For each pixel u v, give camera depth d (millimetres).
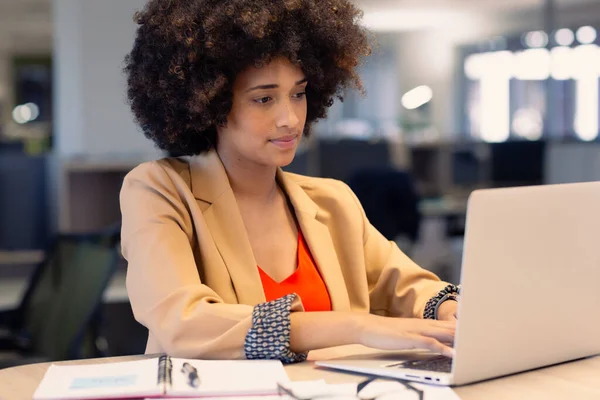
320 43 1867
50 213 6473
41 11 13750
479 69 8461
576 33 8219
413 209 6129
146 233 1691
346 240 1973
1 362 2822
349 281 1955
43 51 20562
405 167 7113
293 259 1876
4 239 6398
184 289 1591
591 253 1487
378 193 6090
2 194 6379
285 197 1957
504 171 7363
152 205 1726
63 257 3354
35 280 3402
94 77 6891
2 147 10156
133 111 1943
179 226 1729
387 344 1460
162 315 1585
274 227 1888
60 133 7137
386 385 1348
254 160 1795
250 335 1499
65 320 3115
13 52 20766
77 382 1334
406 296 1942
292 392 1297
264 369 1426
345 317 1521
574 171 8109
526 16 8336
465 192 7367
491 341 1360
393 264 1992
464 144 7363
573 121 8266
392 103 8375
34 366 1510
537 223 1385
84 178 6215
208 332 1531
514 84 8438
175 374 1384
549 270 1419
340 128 8305
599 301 1532
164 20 1789
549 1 8242
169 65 1788
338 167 6523
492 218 1314
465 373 1342
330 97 2078
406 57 8375
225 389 1298
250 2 1721
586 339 1544
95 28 6875
